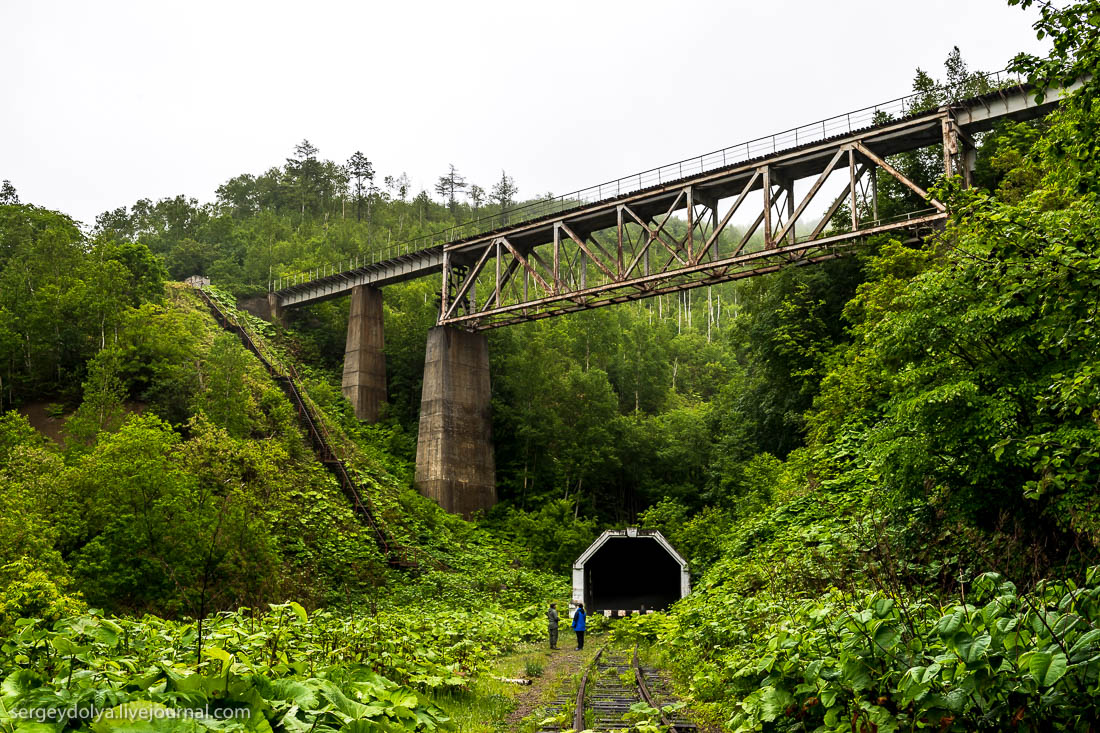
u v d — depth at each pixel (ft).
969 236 41.45
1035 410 41.88
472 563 142.10
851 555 50.37
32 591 45.93
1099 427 34.65
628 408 252.42
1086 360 33.76
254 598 75.51
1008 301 38.60
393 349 222.48
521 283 285.84
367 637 42.60
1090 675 19.02
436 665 44.01
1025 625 21.20
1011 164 97.09
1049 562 37.11
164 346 153.89
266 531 85.51
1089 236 32.83
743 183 143.02
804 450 106.42
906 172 143.33
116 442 80.48
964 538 45.73
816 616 28.96
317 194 468.75
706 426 211.82
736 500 140.36
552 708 40.09
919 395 46.42
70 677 19.15
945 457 46.85
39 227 201.46
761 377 161.79
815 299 144.46
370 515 140.77
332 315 250.37
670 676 52.85
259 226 354.74
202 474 100.83
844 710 25.50
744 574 69.72
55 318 153.17
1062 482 35.40
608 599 144.77
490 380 200.75
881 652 24.31
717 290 517.55
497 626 86.63
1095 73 32.24
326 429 168.25
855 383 88.99
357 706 22.02
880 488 53.36
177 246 306.35
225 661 20.45
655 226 159.02
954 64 163.53
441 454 172.86
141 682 19.94
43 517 72.28
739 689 36.27
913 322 47.37
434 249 195.21
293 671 27.71
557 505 175.32
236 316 226.38
